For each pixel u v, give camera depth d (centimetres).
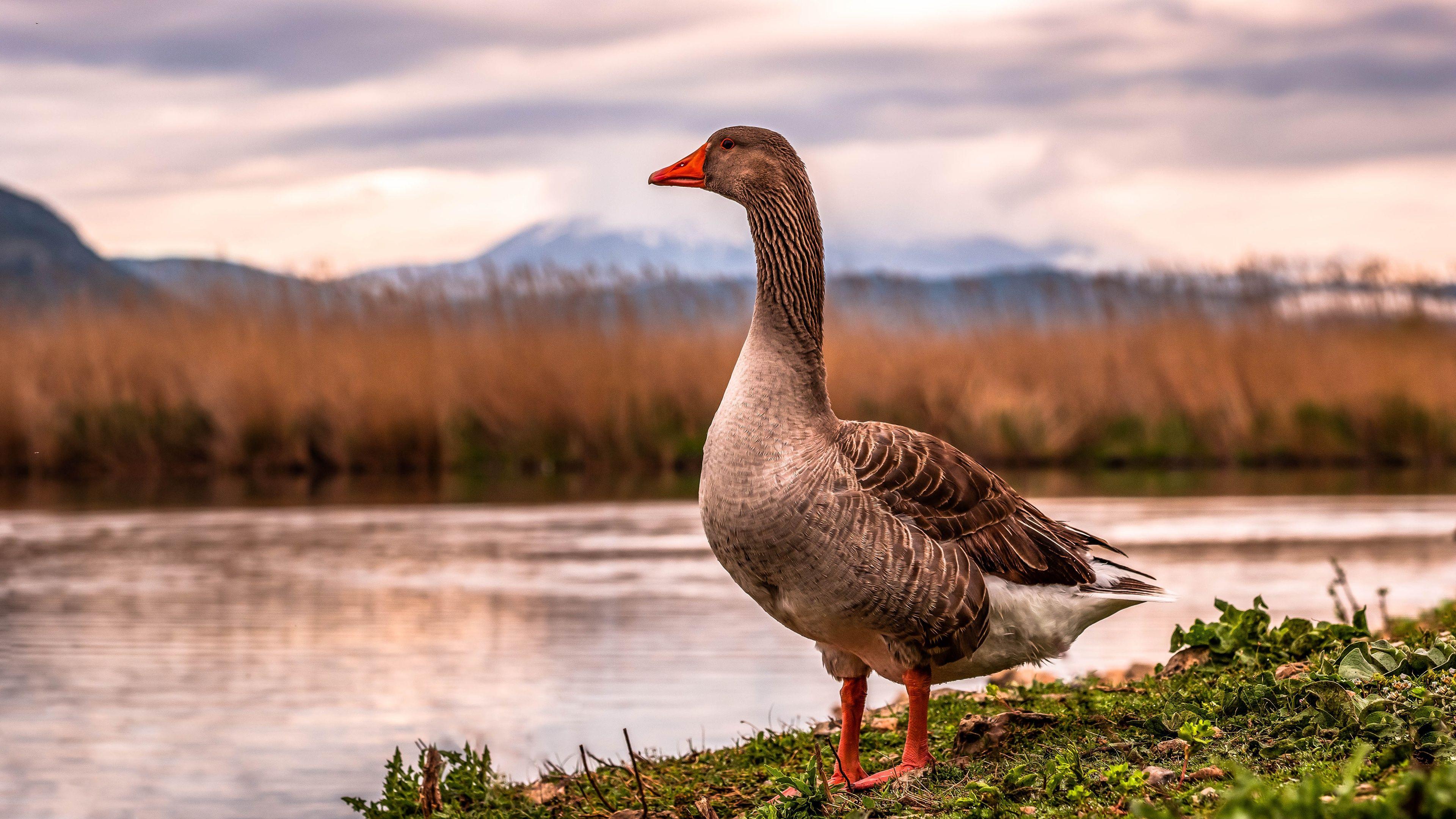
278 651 1112
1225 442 2708
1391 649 569
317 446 2562
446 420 2561
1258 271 2941
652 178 636
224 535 1733
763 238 603
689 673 1034
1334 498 2102
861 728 669
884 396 2648
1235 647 697
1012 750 570
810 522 549
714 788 651
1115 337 2823
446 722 912
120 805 776
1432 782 357
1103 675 879
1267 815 373
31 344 2553
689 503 2098
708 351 2680
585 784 694
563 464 2620
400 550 1616
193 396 2547
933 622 549
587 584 1395
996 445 2652
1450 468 2619
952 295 2892
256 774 821
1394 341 2898
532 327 2672
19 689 1015
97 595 1352
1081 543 611
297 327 2634
